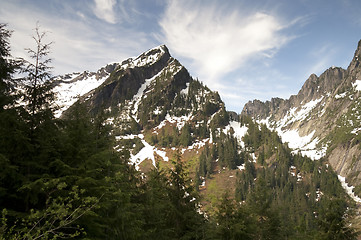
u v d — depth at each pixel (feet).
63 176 33.42
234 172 428.97
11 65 32.45
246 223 59.31
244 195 344.69
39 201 32.30
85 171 33.83
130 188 48.67
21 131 29.27
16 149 30.14
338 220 62.64
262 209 78.74
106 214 37.83
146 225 47.21
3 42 35.78
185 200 53.47
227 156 451.53
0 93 30.86
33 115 33.09
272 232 76.64
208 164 437.17
